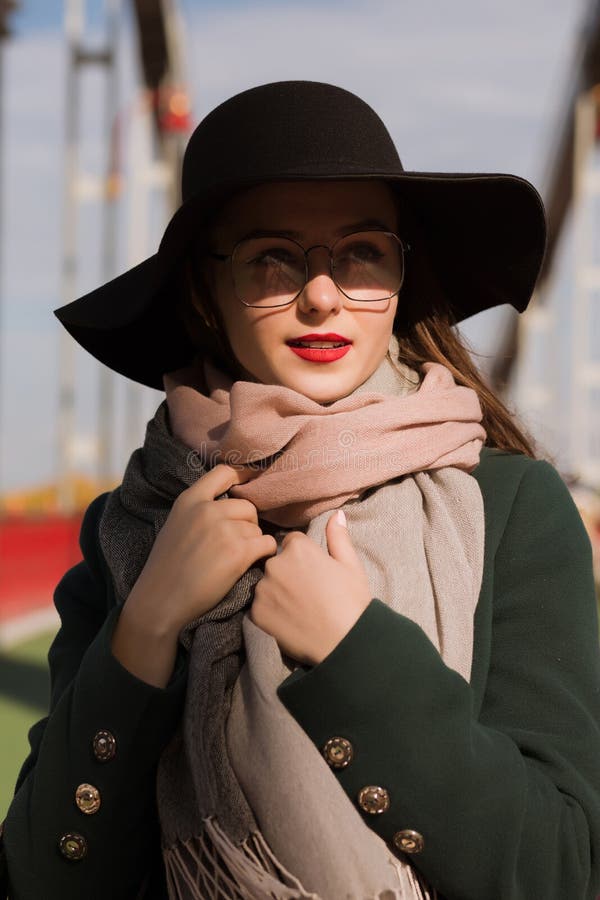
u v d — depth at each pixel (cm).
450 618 154
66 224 1894
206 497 162
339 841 138
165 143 2220
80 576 197
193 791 152
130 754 154
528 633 156
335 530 155
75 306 193
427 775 139
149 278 178
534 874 140
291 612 148
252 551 157
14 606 1163
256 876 138
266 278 168
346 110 169
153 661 157
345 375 169
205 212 170
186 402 182
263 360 171
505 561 162
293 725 143
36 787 158
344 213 167
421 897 143
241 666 154
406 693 141
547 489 169
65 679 180
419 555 159
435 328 192
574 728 148
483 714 153
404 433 165
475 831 138
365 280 168
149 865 163
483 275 196
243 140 167
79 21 1866
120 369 213
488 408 191
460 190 179
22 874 157
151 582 159
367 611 145
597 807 144
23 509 1714
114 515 180
